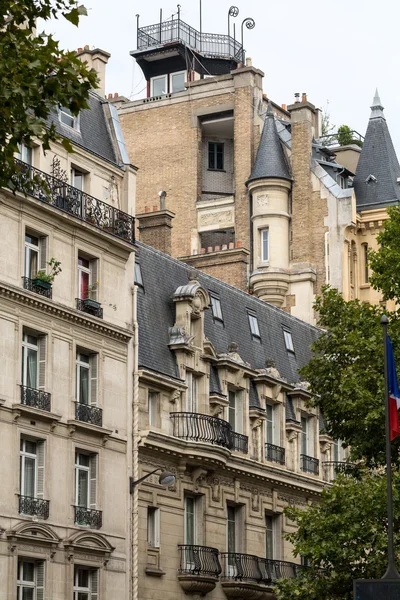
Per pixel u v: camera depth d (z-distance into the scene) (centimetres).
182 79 10419
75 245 5931
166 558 6234
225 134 10069
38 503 5481
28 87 3672
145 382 6244
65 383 5747
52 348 5691
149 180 9981
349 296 9356
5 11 3697
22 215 5619
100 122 6494
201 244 9775
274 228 9425
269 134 9625
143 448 6150
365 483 5791
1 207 5506
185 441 6381
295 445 7450
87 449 5803
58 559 5553
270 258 9388
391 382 5316
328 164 9688
